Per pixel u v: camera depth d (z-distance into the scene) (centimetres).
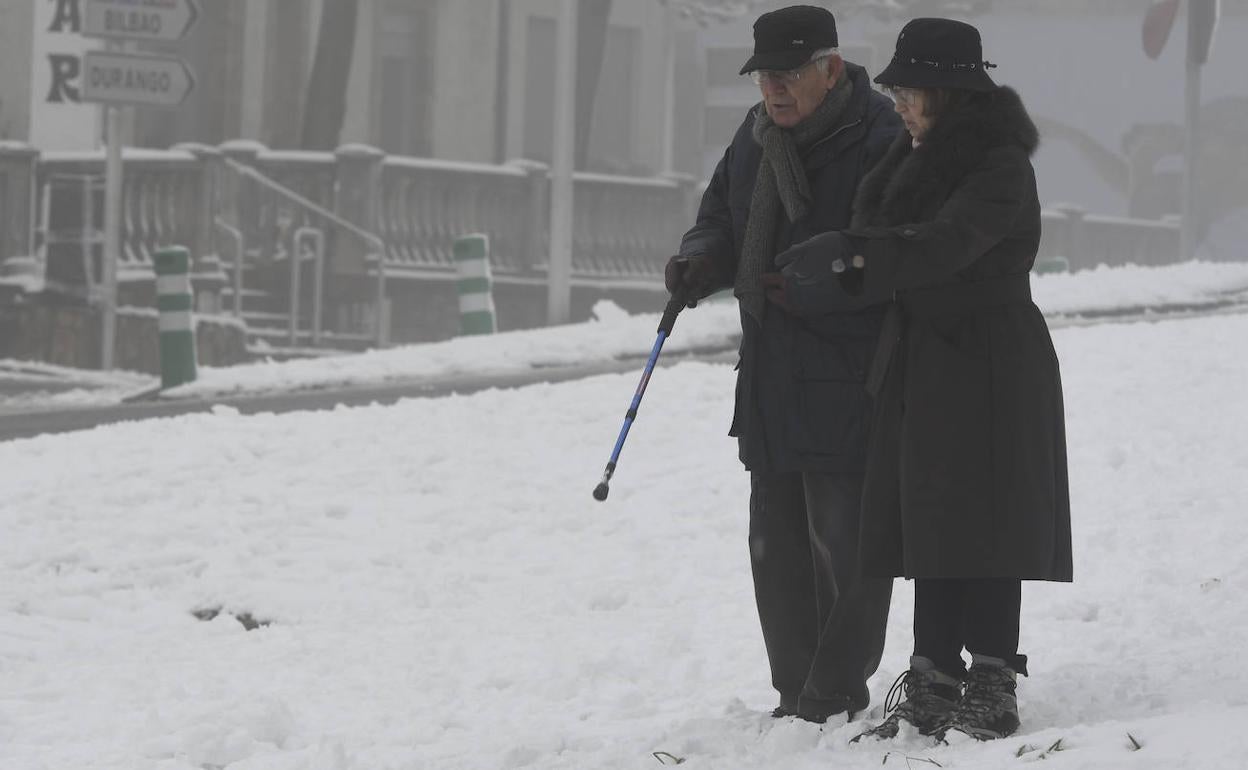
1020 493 1498
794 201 1612
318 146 9312
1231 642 1786
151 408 4419
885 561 1536
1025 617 2058
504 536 2758
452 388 4484
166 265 5178
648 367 1655
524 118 10594
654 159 11362
